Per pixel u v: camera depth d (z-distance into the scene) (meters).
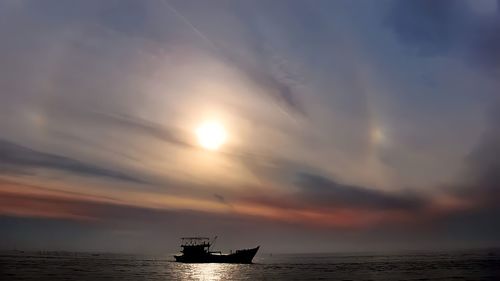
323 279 179.62
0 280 154.88
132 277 182.38
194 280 174.62
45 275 178.50
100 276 182.25
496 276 178.50
